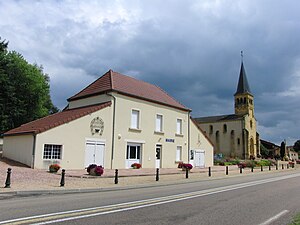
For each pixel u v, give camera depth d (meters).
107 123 24.80
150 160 28.33
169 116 31.25
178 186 15.63
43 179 15.51
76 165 22.27
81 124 22.94
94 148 23.62
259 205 9.54
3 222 6.41
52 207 8.36
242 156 73.81
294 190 14.20
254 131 79.75
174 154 31.30
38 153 20.44
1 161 21.91
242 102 79.44
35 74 43.06
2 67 38.66
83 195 11.34
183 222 6.81
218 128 80.06
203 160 35.66
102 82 28.53
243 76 81.12
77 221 6.62
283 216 7.81
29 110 42.91
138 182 16.77
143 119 28.08
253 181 19.69
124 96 26.55
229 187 15.22
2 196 10.56
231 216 7.65
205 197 11.14
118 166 25.23
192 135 34.25
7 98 38.56
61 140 21.64
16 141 23.16
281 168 44.03
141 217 7.21
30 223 6.35
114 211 7.86
